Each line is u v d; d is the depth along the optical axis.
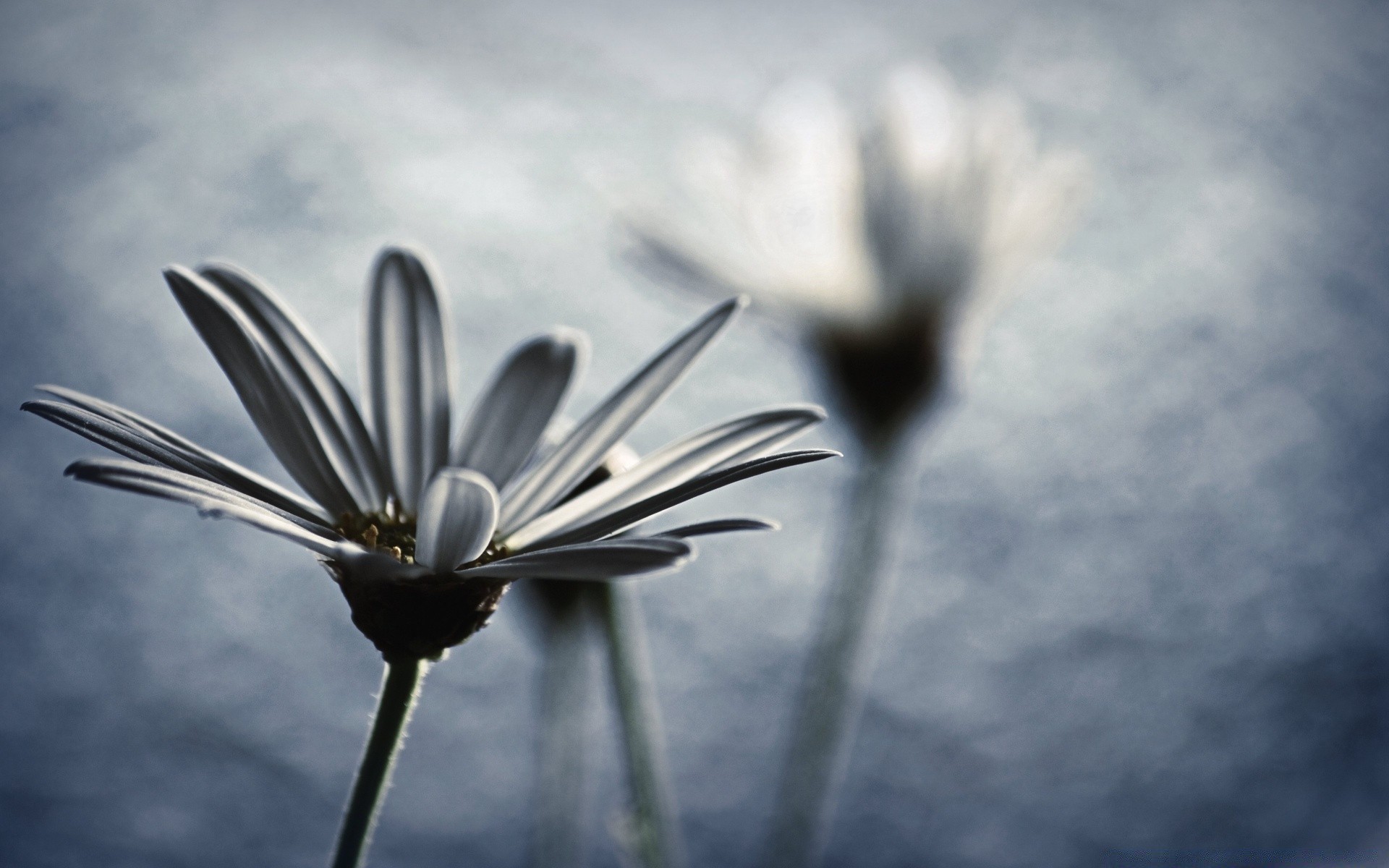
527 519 0.21
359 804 0.20
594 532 0.21
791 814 0.27
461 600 0.20
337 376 0.22
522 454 0.22
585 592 0.26
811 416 0.21
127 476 0.19
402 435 0.22
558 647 0.27
